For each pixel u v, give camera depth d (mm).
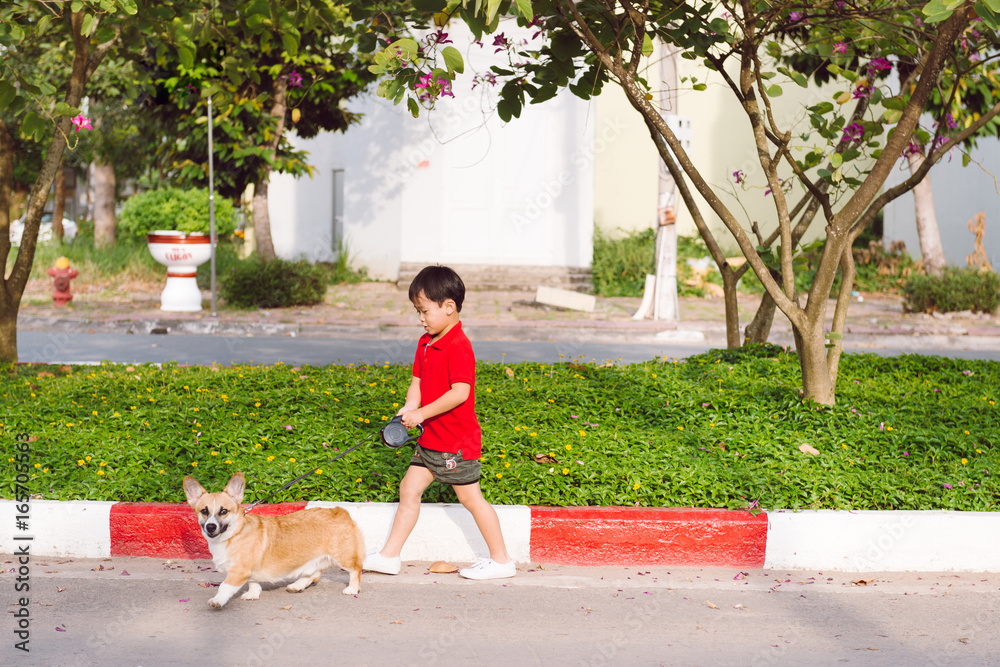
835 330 6680
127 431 5934
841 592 4398
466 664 3520
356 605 4133
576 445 5676
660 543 4746
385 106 21938
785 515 4746
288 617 3975
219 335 14422
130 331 14680
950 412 6668
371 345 13453
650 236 23859
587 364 8633
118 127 22219
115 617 3930
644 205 25562
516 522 4727
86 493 4918
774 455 5574
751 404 6676
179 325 14766
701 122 24562
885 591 4422
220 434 5863
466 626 3904
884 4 7004
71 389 7305
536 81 6172
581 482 5098
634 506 4879
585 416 6582
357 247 22703
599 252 21984
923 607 4207
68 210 39031
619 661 3572
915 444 5824
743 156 24578
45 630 3762
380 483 5121
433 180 20469
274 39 15539
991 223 20344
